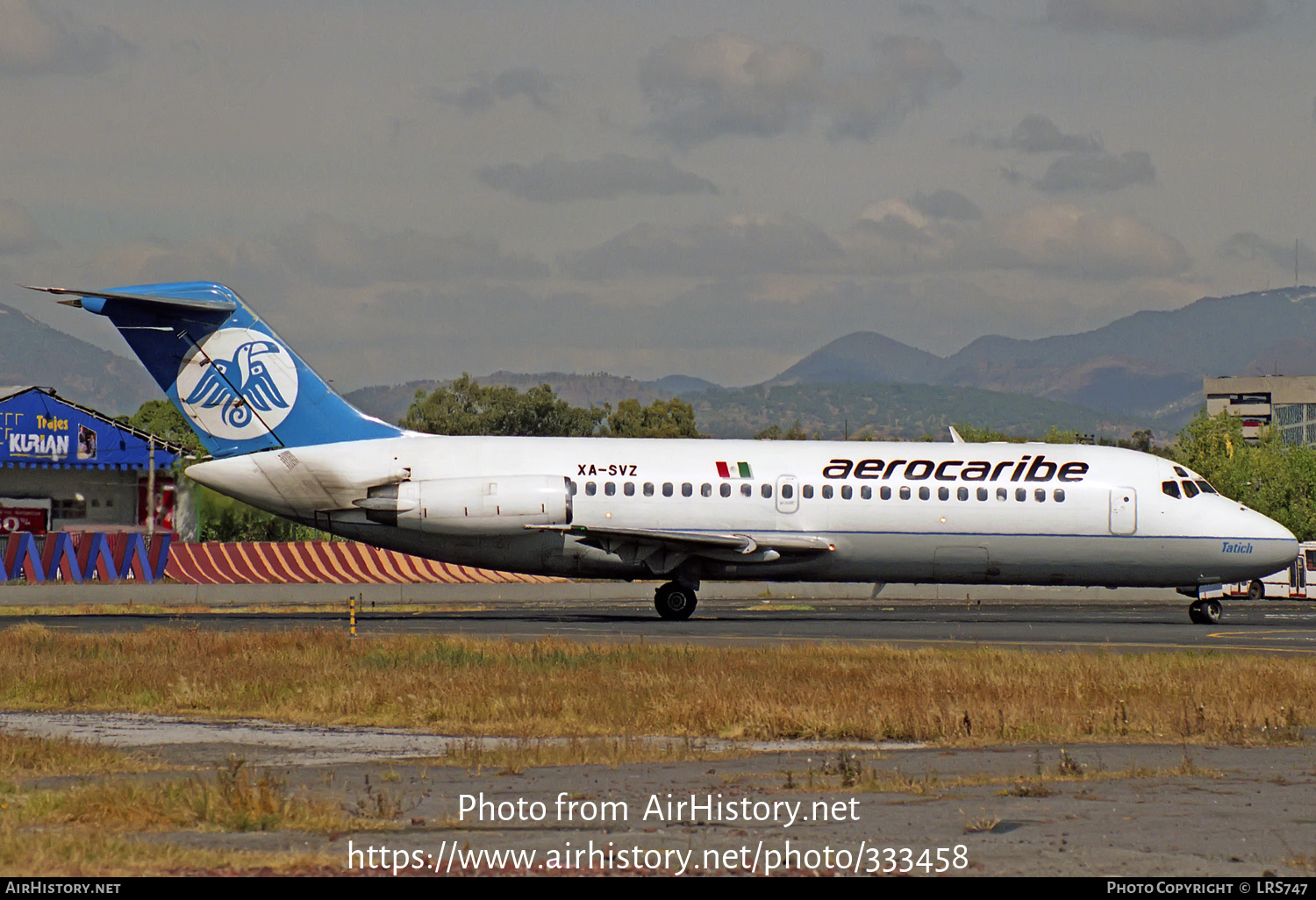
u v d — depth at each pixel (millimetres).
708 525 106688
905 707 54406
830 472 108312
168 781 39000
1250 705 56719
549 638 81125
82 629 93562
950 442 116438
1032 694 59312
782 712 52906
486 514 103875
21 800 35594
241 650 75375
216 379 105125
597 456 107875
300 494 105125
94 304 102750
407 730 52312
